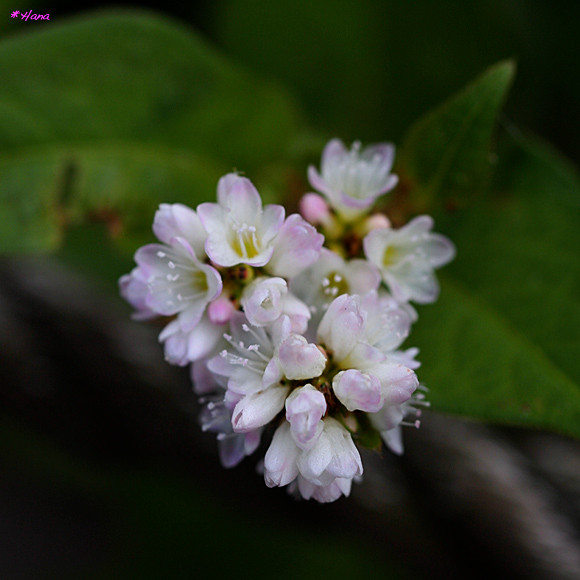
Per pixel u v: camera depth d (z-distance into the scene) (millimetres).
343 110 204
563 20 203
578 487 201
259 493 202
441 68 203
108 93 191
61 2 199
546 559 198
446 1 202
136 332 204
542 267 188
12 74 188
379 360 173
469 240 190
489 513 199
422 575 201
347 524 201
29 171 188
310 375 173
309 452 172
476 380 184
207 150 194
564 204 189
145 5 201
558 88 204
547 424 182
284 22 202
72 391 203
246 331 176
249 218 176
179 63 192
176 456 203
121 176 190
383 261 183
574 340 185
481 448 201
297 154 197
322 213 185
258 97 195
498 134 190
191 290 178
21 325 203
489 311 188
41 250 187
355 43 203
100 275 201
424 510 200
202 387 178
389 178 185
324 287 179
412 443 200
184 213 176
